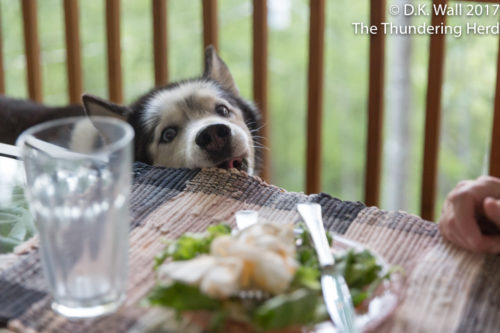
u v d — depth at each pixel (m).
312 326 0.80
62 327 0.85
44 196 0.80
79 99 2.77
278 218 1.15
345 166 9.58
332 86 9.14
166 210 1.17
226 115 2.04
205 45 2.37
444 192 8.24
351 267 0.89
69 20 2.65
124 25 7.78
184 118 1.98
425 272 0.98
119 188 0.81
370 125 2.12
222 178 1.29
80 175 0.80
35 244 1.06
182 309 0.79
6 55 7.25
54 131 0.89
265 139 2.35
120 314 0.87
